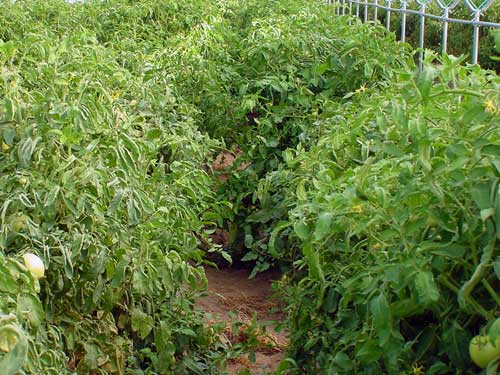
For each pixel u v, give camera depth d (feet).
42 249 7.98
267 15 23.15
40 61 11.24
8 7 23.02
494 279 6.22
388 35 15.57
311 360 9.08
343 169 9.25
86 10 26.08
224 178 18.88
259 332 11.82
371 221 6.60
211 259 17.48
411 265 6.13
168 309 10.80
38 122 8.64
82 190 8.62
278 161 15.79
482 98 6.34
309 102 15.61
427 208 6.25
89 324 8.94
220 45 18.37
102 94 10.30
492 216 5.77
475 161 5.97
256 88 16.29
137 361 10.19
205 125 16.47
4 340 4.84
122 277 8.80
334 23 17.80
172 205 10.77
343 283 7.30
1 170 8.59
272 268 17.28
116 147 8.96
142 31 24.72
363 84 15.15
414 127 6.35
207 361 11.34
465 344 6.29
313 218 7.81
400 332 6.97
